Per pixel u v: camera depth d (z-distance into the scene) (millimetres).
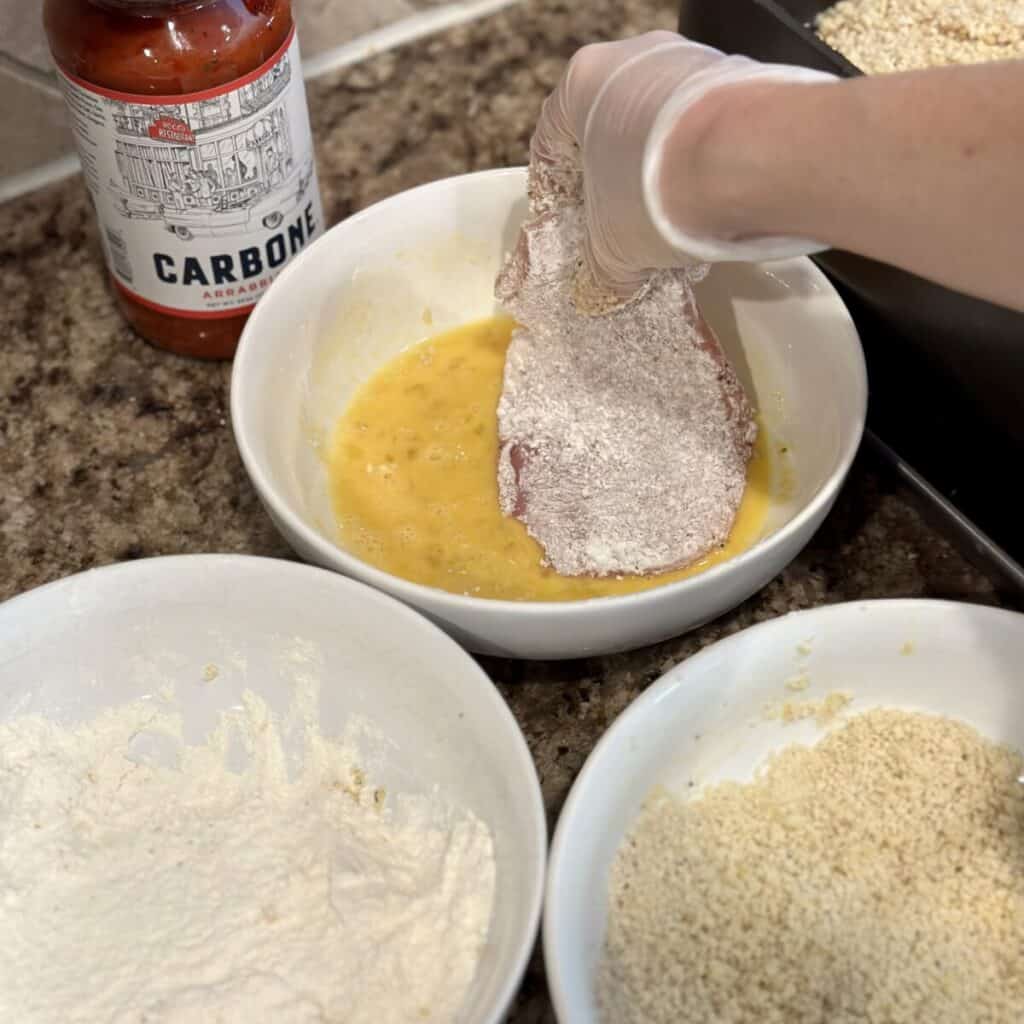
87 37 639
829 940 562
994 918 567
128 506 732
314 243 725
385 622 577
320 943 550
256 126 681
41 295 837
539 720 650
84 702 621
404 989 534
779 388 735
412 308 797
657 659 670
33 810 600
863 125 420
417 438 756
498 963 502
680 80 515
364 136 934
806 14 888
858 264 699
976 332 629
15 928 567
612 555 678
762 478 722
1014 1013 540
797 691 621
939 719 625
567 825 529
